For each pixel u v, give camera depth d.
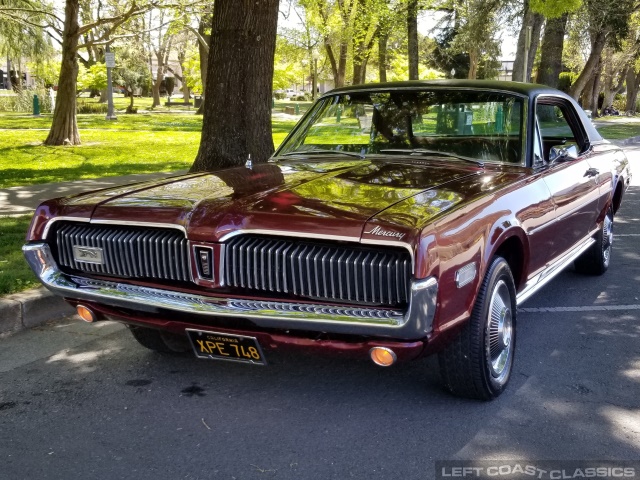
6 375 4.30
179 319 3.49
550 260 4.78
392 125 4.93
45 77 45.44
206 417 3.70
